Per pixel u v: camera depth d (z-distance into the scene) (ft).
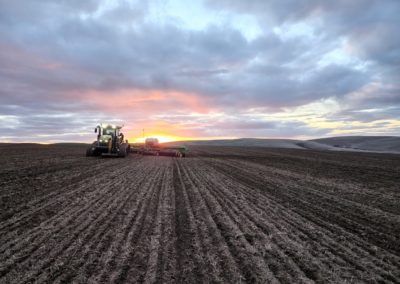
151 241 23.36
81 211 31.12
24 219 28.09
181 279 17.87
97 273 18.13
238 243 23.62
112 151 100.07
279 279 18.28
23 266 18.85
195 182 52.21
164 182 51.06
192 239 24.18
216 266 19.61
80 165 71.20
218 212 32.40
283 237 25.34
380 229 28.89
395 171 79.15
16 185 43.39
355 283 18.13
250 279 18.13
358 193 46.85
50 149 135.33
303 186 51.80
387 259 22.02
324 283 18.03
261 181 56.08
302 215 32.76
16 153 103.76
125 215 30.14
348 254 22.40
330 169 81.10
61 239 23.32
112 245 22.30
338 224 29.99
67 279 17.40
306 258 21.34
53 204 33.58
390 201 41.70
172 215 30.78
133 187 45.09
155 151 121.60
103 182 48.49
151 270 18.72
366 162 105.70
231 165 86.43
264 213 32.78
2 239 23.16
